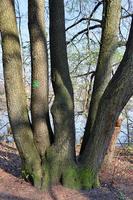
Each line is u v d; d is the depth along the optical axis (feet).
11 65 23.08
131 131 41.83
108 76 25.22
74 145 23.98
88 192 23.45
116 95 22.03
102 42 25.59
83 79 40.55
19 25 35.19
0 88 43.88
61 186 23.73
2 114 44.75
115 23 25.50
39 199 21.80
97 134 23.18
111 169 30.30
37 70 23.45
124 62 21.63
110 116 22.59
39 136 23.66
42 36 23.50
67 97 23.61
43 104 23.76
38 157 23.81
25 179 24.25
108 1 25.39
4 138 41.57
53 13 23.47
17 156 32.32
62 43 23.62
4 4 22.99
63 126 23.43
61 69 23.61
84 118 41.24
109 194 23.59
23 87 23.77
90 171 23.98
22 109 23.52
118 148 39.75
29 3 23.48
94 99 25.05
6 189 22.89
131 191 25.08
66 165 23.70
